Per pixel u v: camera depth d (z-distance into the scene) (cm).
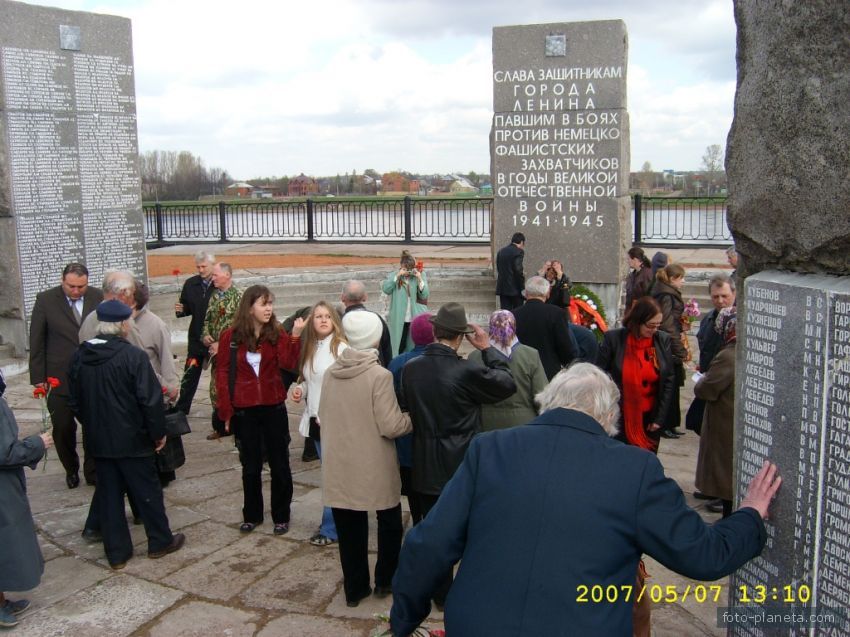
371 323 526
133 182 1246
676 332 884
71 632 499
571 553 282
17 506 500
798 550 334
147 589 552
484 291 1509
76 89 1158
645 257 1165
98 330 573
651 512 288
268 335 607
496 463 304
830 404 316
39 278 1141
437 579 306
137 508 610
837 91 321
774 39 346
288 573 572
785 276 351
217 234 2311
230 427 634
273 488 632
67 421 727
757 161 359
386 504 507
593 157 1345
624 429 639
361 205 2156
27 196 1118
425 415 494
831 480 316
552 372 716
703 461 611
